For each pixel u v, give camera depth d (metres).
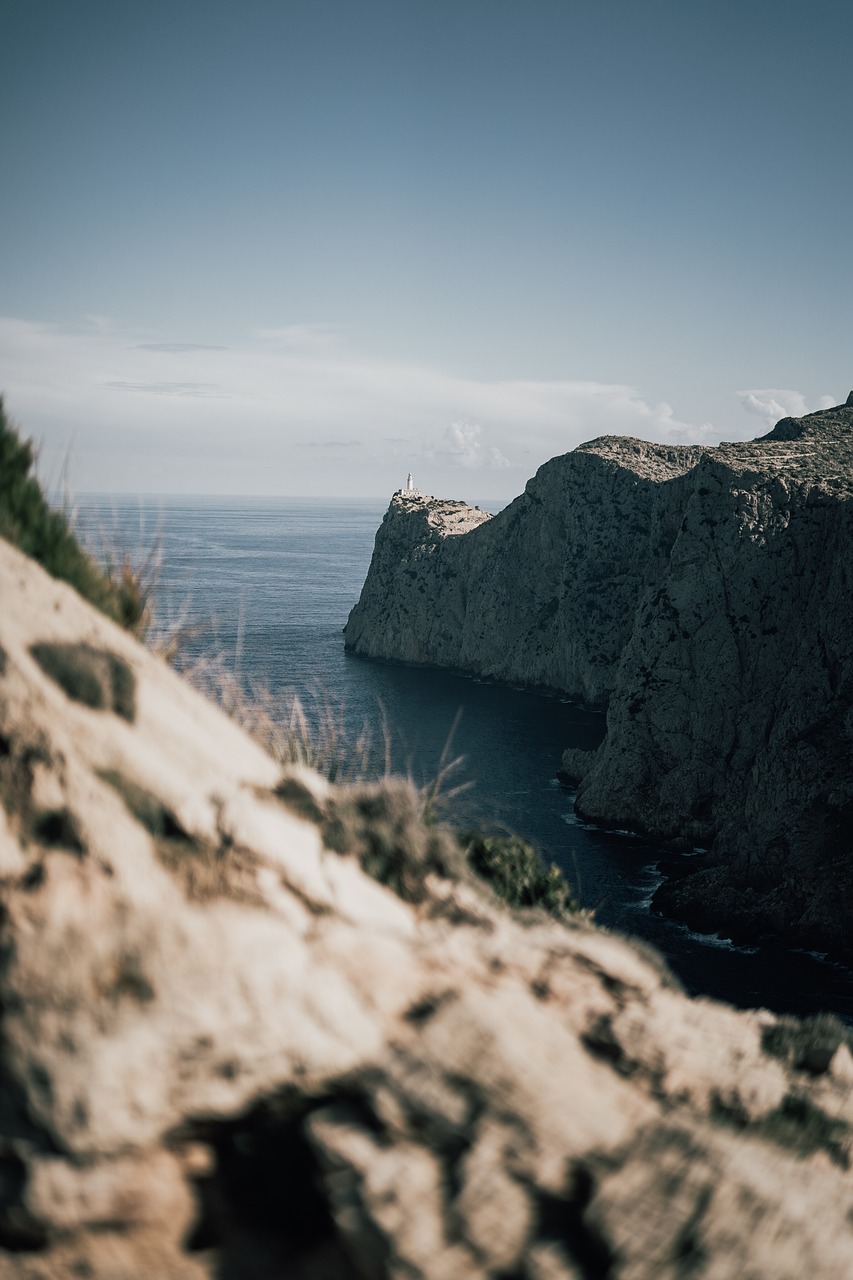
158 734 5.22
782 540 83.25
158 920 4.36
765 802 68.38
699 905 61.75
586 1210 4.26
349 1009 4.61
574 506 139.12
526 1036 4.85
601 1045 5.33
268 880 4.81
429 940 5.38
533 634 143.12
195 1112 4.23
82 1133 4.00
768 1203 4.45
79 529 6.71
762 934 59.66
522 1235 4.18
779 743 69.50
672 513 112.69
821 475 87.81
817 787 64.44
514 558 149.38
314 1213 4.32
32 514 6.23
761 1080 5.66
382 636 159.62
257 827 4.94
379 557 168.38
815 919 58.16
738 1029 6.09
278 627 174.75
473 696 132.38
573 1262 4.15
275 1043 4.35
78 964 4.16
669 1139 4.66
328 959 4.78
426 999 4.91
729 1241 4.25
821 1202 4.63
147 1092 4.12
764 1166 4.69
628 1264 4.14
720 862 68.88
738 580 84.06
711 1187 4.43
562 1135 4.47
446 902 5.89
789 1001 50.62
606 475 138.00
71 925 4.21
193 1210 4.24
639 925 61.19
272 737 7.33
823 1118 5.63
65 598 5.70
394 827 6.09
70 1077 4.00
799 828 63.72
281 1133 4.40
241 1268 4.18
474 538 155.75
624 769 83.12
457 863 6.32
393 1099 4.40
